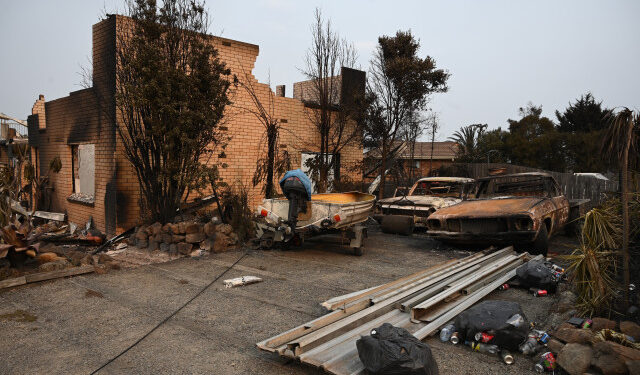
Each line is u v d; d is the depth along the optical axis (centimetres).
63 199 1213
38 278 622
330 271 725
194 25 898
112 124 967
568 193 1644
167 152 849
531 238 771
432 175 1895
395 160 1636
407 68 1352
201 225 879
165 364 376
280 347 377
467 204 925
